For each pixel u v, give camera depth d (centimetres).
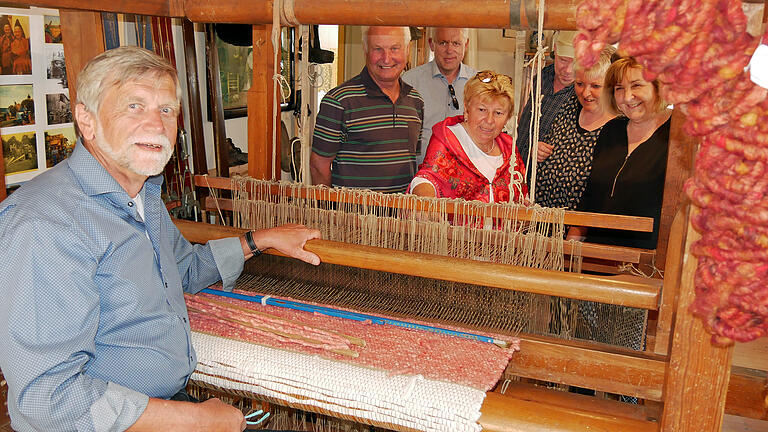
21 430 106
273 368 113
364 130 232
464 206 139
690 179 64
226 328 129
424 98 273
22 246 99
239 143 315
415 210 143
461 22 113
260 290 153
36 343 98
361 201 147
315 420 167
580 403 118
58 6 117
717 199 61
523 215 135
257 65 154
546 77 237
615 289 107
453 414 99
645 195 187
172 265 127
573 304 137
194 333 127
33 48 201
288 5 126
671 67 58
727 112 58
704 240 65
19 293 98
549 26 109
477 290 143
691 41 56
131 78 107
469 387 105
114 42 204
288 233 133
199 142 224
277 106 150
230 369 116
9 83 194
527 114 236
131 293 111
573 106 212
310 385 109
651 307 107
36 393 98
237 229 142
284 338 123
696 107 59
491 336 125
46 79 207
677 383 85
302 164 150
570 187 205
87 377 102
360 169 236
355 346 120
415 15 115
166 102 112
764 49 56
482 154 200
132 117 108
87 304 103
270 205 156
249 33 241
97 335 110
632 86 180
